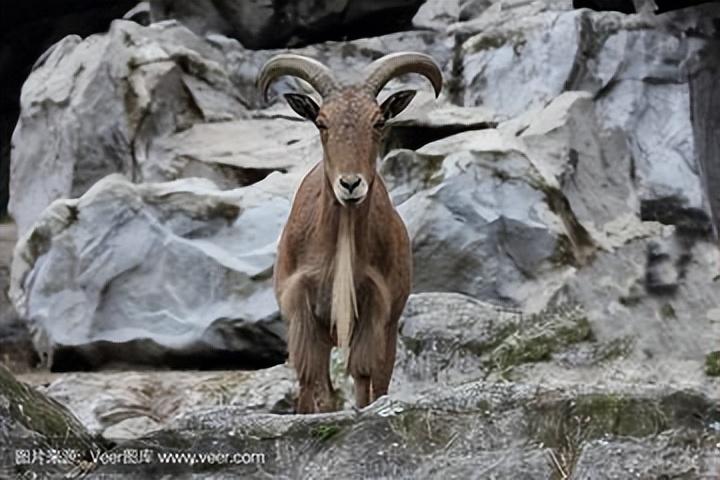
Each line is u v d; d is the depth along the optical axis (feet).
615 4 182.09
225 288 153.38
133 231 157.17
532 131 161.58
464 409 89.20
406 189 156.25
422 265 152.56
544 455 86.28
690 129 169.17
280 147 174.19
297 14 195.42
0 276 186.29
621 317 152.46
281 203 156.56
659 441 86.79
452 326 140.46
